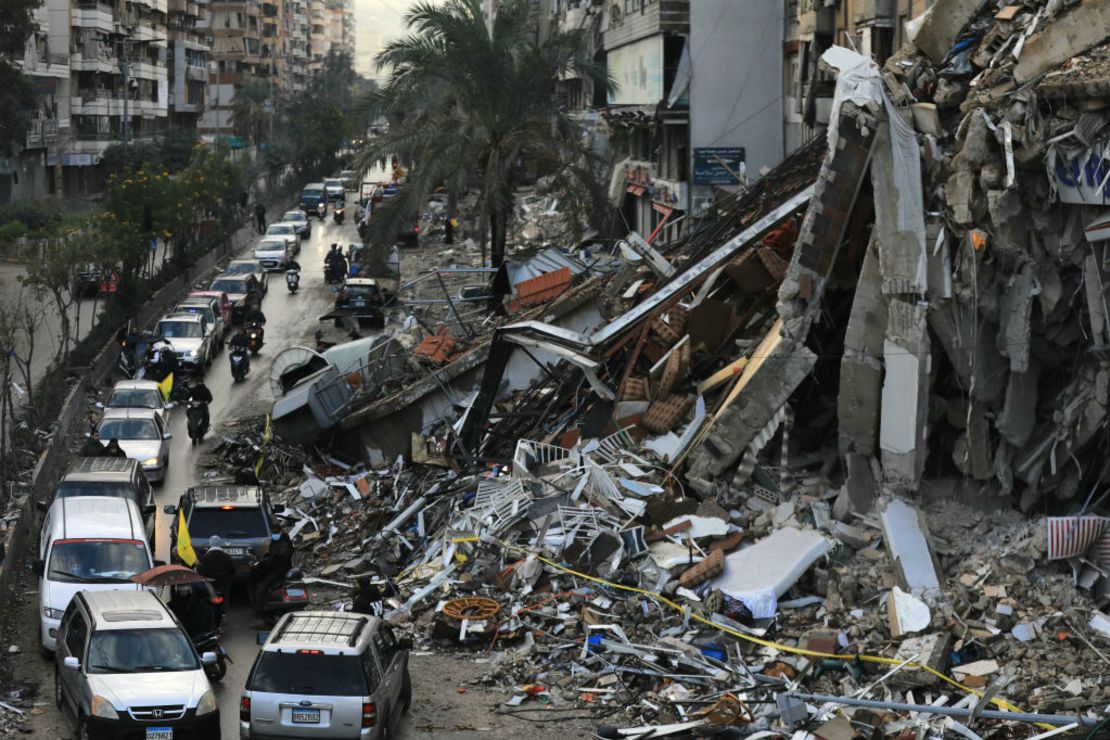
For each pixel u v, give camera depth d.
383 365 34.94
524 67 44.22
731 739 16.80
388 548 25.36
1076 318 20.48
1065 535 19.69
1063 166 19.22
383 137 45.28
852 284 24.23
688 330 28.12
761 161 50.53
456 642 20.66
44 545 21.34
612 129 64.81
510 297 44.59
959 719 16.66
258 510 23.94
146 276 58.28
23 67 79.19
